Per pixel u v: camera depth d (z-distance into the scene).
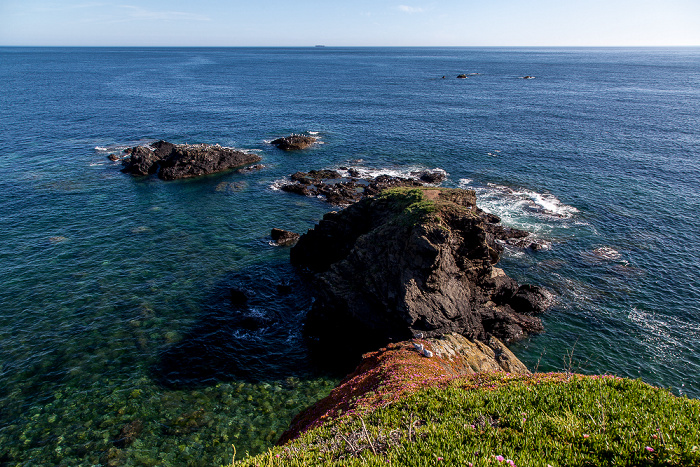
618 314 33.75
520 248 43.31
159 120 100.62
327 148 80.25
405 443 11.39
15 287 36.00
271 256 43.34
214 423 23.86
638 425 10.60
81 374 27.02
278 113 111.25
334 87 163.88
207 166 66.94
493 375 16.62
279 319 34.16
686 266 39.41
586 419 11.40
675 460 8.99
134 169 65.81
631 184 59.22
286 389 27.05
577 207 52.53
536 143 80.12
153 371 27.69
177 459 21.44
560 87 158.00
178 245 44.59
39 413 23.98
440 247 29.86
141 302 34.78
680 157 69.69
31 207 52.28
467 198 37.50
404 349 24.58
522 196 56.12
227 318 33.62
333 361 30.16
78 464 20.98
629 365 28.78
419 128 94.19
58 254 41.69
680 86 156.00
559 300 35.72
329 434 13.59
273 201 56.78
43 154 73.12
